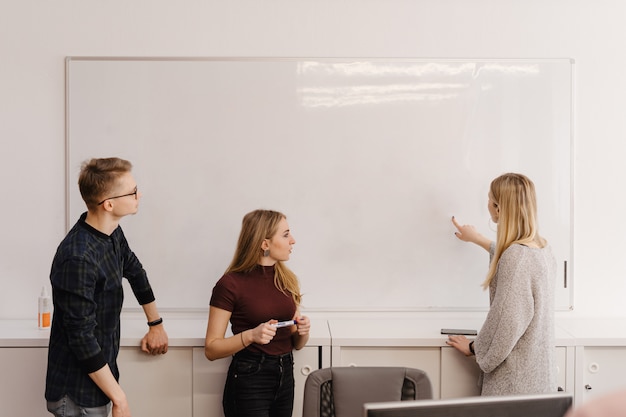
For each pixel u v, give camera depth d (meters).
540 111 3.23
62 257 2.23
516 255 2.55
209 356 2.58
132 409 2.88
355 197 3.23
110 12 3.18
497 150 3.23
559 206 3.25
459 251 3.24
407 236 3.24
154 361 2.88
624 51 3.24
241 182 3.21
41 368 2.86
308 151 3.21
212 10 3.19
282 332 2.59
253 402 2.53
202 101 3.19
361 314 3.26
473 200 3.23
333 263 3.24
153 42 3.19
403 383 2.15
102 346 2.35
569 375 2.89
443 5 3.22
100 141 3.19
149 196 3.20
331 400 2.13
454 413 1.42
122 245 2.63
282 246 2.61
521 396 1.46
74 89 3.17
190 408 2.88
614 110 3.26
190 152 3.20
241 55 3.21
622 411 0.61
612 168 3.27
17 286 3.23
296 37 3.21
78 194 3.20
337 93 3.21
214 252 3.23
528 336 2.57
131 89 3.18
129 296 3.23
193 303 3.24
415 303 3.26
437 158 3.23
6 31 3.16
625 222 3.28
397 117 3.22
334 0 3.20
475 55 3.23
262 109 3.20
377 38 3.21
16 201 3.21
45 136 3.20
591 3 3.23
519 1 3.22
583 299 3.30
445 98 3.22
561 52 3.25
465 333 2.94
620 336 2.90
